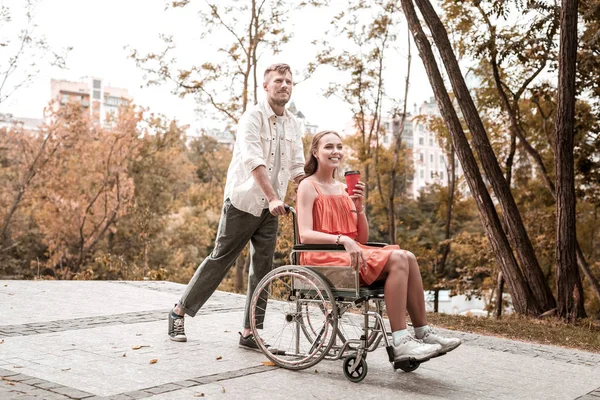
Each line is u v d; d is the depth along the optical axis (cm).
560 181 840
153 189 3456
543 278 887
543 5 927
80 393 295
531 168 1745
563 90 833
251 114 418
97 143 3009
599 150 1335
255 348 421
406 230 2448
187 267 3684
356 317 588
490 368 404
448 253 2294
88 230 3059
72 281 779
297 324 377
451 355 441
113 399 289
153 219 3312
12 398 280
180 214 3803
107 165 2995
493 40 1123
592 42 974
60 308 565
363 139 2228
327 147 390
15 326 468
